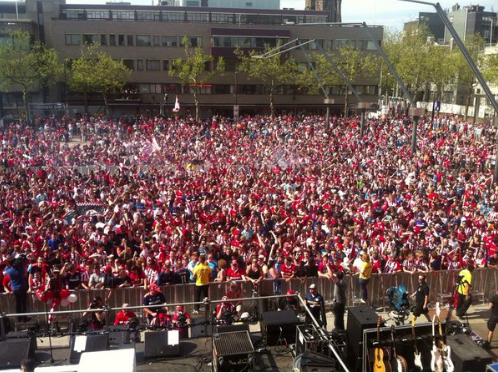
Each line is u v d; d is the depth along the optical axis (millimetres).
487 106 80500
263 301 13633
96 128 50969
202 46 73562
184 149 37156
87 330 11375
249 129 51625
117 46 71562
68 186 24484
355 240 17328
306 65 76500
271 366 10031
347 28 76125
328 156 35469
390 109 78500
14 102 72000
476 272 15359
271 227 19453
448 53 75750
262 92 76250
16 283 13062
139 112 73875
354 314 10438
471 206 22859
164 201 22109
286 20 76688
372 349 9836
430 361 10133
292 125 54312
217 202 22656
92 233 17406
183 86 73812
